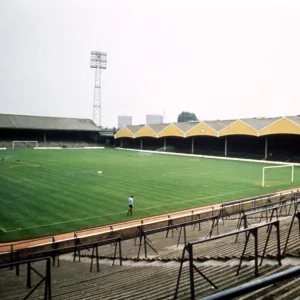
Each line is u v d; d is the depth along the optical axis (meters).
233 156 78.81
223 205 24.34
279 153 76.44
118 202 31.75
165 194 35.66
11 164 57.12
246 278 7.85
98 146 107.75
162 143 100.44
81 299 8.84
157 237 20.70
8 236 22.27
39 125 101.62
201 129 81.75
